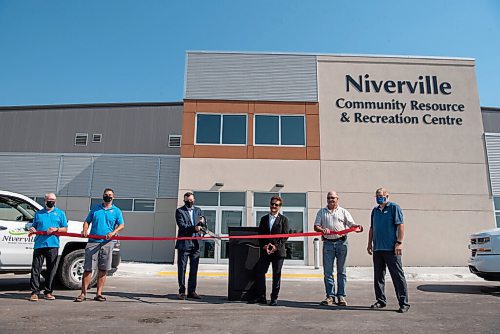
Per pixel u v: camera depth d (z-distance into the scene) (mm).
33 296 6852
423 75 17172
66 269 8133
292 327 5203
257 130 16562
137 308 6348
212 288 9234
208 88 16859
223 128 16547
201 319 5613
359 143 16438
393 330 5105
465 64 17312
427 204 15984
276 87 16938
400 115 16750
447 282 11242
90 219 7125
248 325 5281
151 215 18734
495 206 16297
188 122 16531
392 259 6516
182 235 7434
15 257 7852
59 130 24797
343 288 6941
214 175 16078
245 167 16172
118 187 19109
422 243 15664
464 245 15680
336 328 5176
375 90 16953
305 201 15984
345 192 16031
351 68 17188
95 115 24891
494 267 8680
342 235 7090
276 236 6840
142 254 18328
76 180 19281
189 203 7590
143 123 24516
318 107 16750
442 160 16375
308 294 8422
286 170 16172
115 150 24188
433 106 16875
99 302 6816
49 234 6973
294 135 16531
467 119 16812
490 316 6055
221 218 15867
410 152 16422
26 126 24984
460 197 16078
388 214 6680
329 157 16297
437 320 5738
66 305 6480
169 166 19172
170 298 7461
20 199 8219
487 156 16484
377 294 6754
